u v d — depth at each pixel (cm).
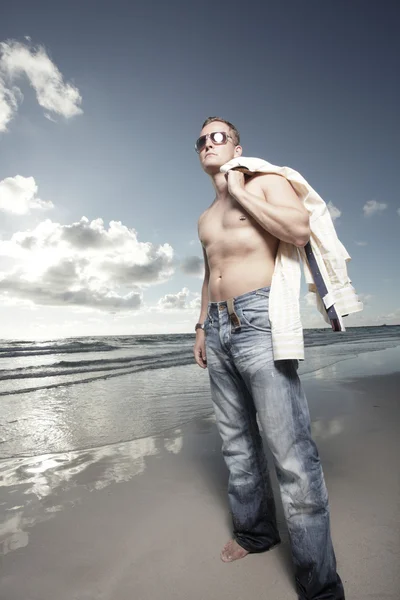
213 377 179
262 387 151
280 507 225
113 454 333
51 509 233
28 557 183
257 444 178
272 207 149
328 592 141
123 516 221
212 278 175
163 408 509
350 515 205
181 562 174
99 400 577
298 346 148
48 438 384
